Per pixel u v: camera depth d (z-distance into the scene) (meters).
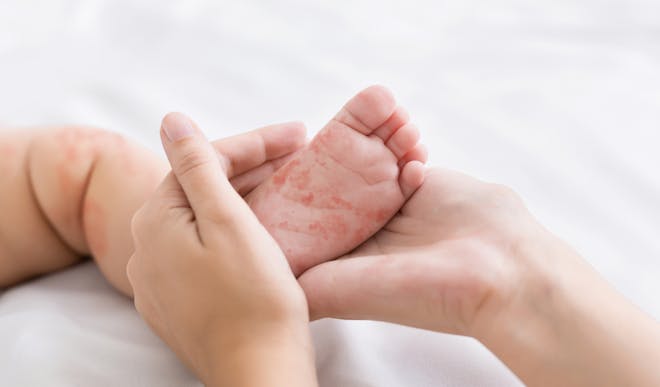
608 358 0.49
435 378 0.55
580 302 0.50
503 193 0.55
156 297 0.54
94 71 0.78
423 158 0.56
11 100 0.74
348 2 0.92
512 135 0.72
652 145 0.71
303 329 0.51
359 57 0.82
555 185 0.68
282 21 0.87
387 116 0.55
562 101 0.75
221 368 0.51
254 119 0.74
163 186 0.54
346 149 0.55
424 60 0.82
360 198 0.55
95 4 0.87
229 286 0.51
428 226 0.56
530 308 0.51
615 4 0.91
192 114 0.74
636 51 0.83
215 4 0.89
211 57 0.81
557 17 0.90
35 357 0.54
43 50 0.80
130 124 0.73
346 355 0.56
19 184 0.61
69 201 0.61
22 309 0.59
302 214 0.55
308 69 0.80
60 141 0.62
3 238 0.61
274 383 0.49
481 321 0.52
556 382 0.50
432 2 0.93
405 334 0.58
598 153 0.70
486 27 0.89
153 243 0.53
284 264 0.52
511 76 0.79
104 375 0.54
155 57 0.80
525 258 0.53
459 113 0.75
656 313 0.59
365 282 0.53
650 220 0.65
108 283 0.62
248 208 0.53
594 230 0.64
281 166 0.59
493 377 0.55
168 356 0.56
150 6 0.88
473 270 0.52
